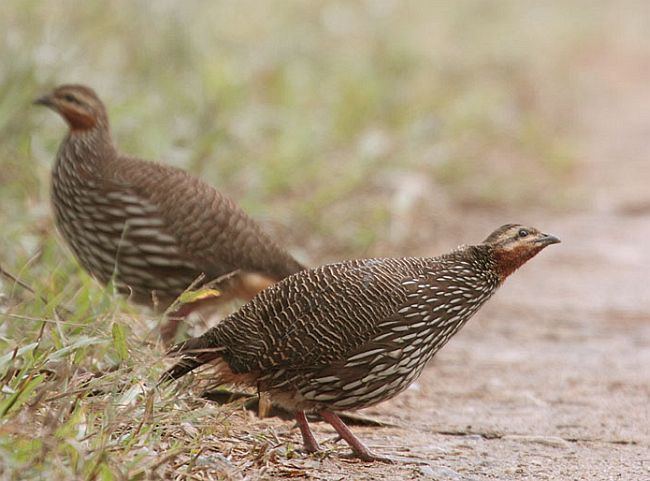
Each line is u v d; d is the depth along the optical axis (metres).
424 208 18.58
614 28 44.78
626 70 37.56
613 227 18.58
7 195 13.73
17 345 8.14
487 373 11.80
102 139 11.41
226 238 10.84
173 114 17.94
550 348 12.78
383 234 16.52
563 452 9.44
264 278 10.89
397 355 8.80
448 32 35.09
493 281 9.30
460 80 29.64
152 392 8.12
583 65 38.03
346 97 22.81
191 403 8.84
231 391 9.56
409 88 25.73
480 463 9.00
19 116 15.02
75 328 9.20
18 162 14.14
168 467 7.66
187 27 21.11
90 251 11.25
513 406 10.78
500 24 39.31
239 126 18.70
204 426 8.41
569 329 13.53
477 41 34.88
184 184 10.97
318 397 8.80
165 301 11.09
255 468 8.23
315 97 22.92
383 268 8.95
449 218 18.61
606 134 27.20
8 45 15.71
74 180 11.27
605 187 21.52
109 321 9.45
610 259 16.70
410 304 8.80
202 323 11.14
